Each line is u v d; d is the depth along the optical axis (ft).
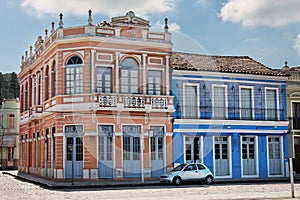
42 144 87.40
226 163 86.22
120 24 75.97
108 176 75.05
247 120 88.28
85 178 74.43
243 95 89.35
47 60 84.84
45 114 84.28
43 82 88.28
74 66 76.23
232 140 86.74
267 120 90.53
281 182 81.56
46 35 89.20
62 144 76.33
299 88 94.99
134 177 75.72
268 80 91.91
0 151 149.59
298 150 93.97
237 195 53.01
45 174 85.30
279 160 91.45
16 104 152.15
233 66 91.61
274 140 91.71
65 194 56.34
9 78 248.11
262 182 81.20
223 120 85.46
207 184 73.97
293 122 93.81
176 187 67.26
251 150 89.10
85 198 50.44
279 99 92.68
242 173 87.15
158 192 58.03
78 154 76.07
